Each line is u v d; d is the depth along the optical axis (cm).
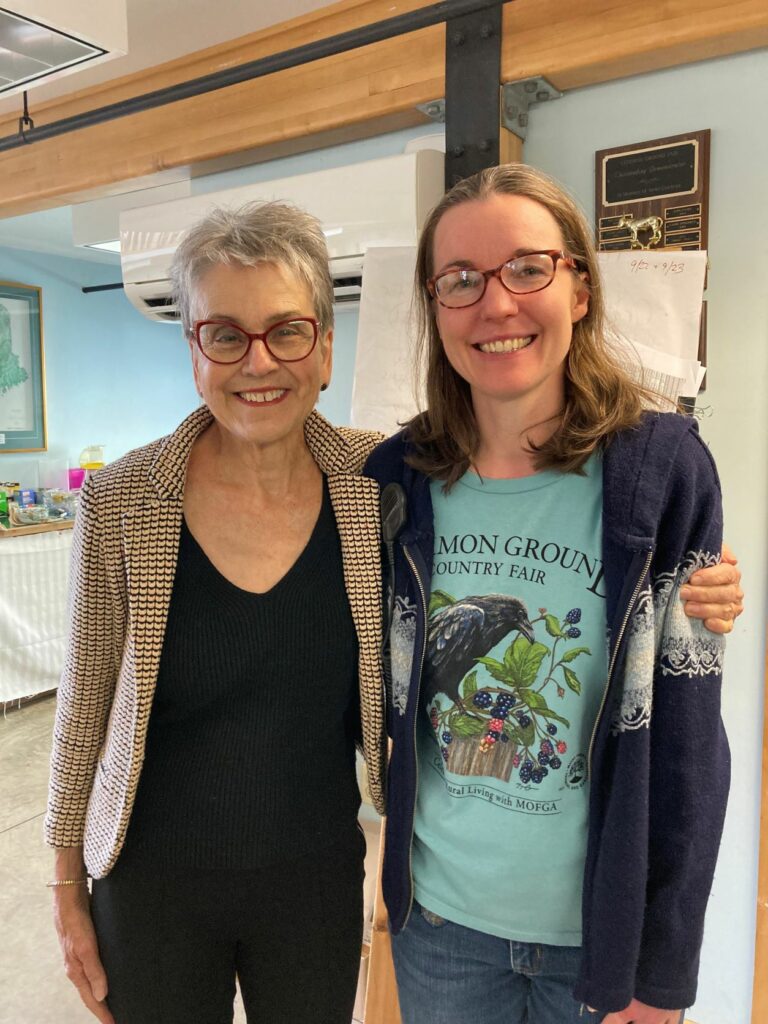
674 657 86
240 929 106
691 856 85
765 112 149
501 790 94
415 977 106
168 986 104
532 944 97
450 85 167
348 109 188
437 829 100
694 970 87
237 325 94
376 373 171
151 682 98
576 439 92
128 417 588
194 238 96
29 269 511
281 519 105
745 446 159
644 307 150
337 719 107
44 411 524
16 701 403
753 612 161
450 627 96
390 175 181
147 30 199
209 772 101
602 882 86
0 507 389
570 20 153
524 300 88
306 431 109
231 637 99
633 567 85
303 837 105
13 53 154
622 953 84
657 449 88
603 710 87
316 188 193
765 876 162
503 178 92
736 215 155
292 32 195
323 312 102
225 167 227
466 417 101
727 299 158
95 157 239
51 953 212
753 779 164
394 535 102
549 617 91
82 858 113
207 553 102
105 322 565
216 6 187
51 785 111
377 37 159
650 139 160
